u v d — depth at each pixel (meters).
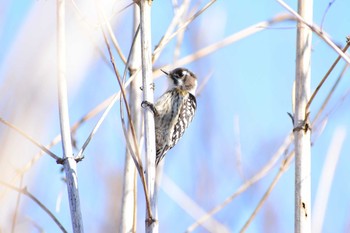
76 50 7.74
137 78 9.93
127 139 7.55
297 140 8.20
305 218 8.01
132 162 9.42
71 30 7.74
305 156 8.14
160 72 10.91
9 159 6.66
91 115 9.75
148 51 8.22
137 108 9.90
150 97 8.16
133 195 9.33
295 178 8.16
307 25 7.67
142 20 8.24
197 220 10.34
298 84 8.33
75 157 7.76
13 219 7.69
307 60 8.35
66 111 7.71
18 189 7.63
